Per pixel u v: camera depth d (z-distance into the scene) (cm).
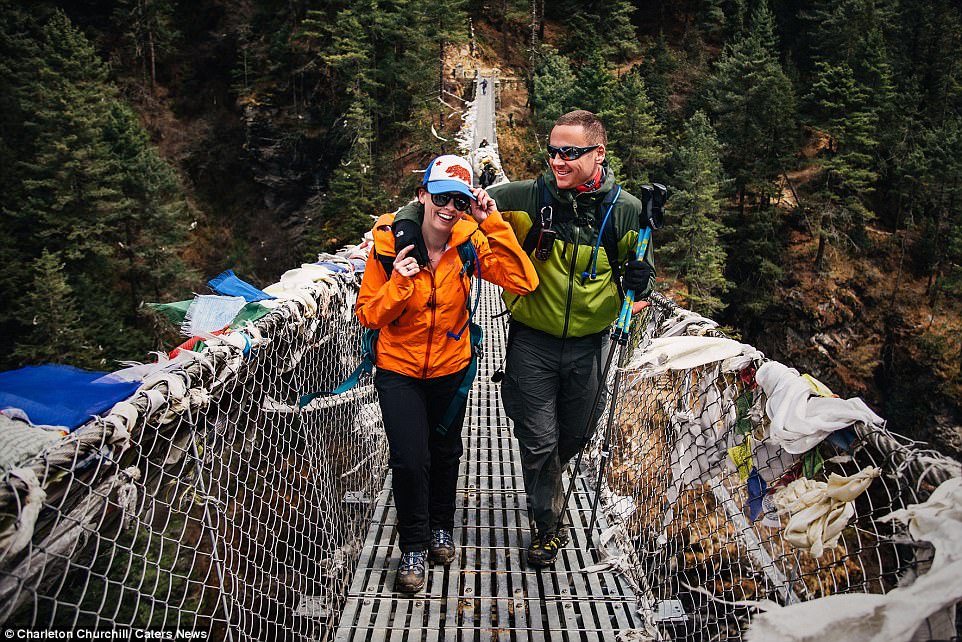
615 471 344
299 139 4153
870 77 3984
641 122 3378
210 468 173
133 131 3394
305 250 4000
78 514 121
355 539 287
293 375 238
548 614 246
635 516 299
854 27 4297
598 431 370
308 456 253
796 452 161
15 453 114
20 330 2875
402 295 216
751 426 196
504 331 720
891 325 3531
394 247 225
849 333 3550
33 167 3136
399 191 3312
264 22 4534
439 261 229
